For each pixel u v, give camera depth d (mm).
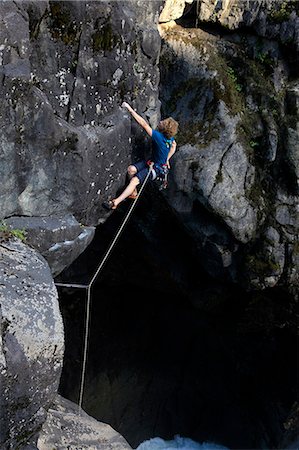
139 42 7176
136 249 10352
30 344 5121
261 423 12664
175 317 12586
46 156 6176
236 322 10836
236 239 8875
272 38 8664
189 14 8867
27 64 5703
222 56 8844
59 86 6344
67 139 6254
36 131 5984
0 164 5785
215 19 8641
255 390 12492
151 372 12984
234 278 9391
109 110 6988
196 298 10445
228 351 12445
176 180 8555
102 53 6602
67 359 11867
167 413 13203
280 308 9984
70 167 6406
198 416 13273
